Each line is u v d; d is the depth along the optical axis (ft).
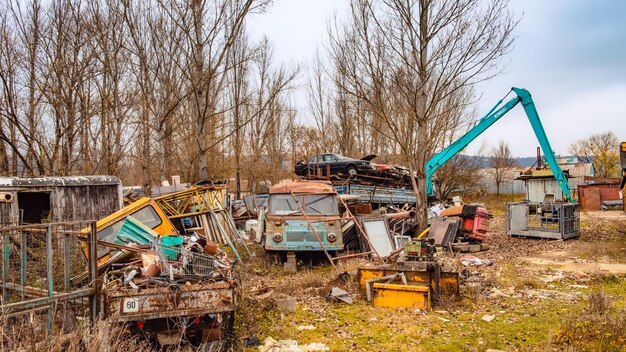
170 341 18.62
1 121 47.47
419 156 52.24
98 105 56.80
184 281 19.39
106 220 29.45
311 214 41.73
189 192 49.80
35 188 38.83
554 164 67.00
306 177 74.64
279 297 28.48
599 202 108.17
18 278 21.86
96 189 42.42
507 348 20.67
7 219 37.35
